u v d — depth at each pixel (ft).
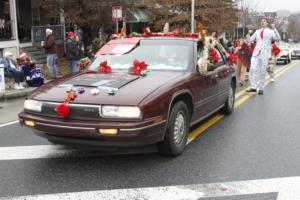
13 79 42.70
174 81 18.92
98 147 16.85
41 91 18.15
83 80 18.74
